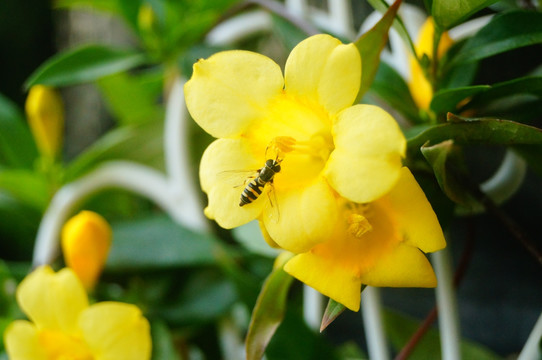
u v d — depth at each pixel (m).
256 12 0.37
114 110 0.47
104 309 0.31
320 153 0.28
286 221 0.26
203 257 0.35
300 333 0.32
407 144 0.27
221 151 0.27
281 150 0.27
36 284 0.32
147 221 0.37
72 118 0.60
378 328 0.32
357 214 0.27
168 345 0.34
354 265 0.27
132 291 0.36
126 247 0.36
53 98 0.39
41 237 0.38
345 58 0.26
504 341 0.49
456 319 0.30
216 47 0.34
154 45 0.40
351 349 0.42
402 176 0.26
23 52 0.62
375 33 0.27
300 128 0.27
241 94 0.27
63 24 0.60
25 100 0.62
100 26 0.58
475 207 0.29
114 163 0.41
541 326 0.30
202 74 0.27
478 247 0.49
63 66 0.36
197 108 0.27
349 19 0.34
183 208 0.37
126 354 0.31
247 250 0.36
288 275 0.28
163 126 0.43
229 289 0.36
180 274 0.37
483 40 0.29
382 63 0.31
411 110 0.30
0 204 0.43
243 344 0.40
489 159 0.44
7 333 0.32
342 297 0.26
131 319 0.31
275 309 0.28
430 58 0.29
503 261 0.48
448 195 0.27
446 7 0.28
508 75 0.42
